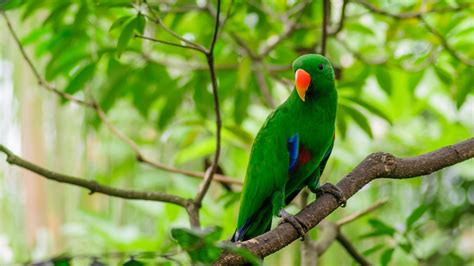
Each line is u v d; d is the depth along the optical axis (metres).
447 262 13.90
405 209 13.57
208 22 11.03
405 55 10.96
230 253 5.89
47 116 12.11
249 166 8.10
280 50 11.26
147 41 11.00
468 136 13.14
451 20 10.72
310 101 7.78
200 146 11.85
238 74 10.25
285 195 8.23
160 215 12.20
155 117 14.31
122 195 8.29
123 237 11.41
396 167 7.16
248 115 12.34
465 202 14.19
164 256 5.00
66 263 4.94
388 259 9.23
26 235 12.15
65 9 9.96
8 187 12.27
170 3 10.28
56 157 12.17
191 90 11.64
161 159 13.42
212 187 12.99
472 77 10.76
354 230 12.90
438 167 7.23
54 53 10.55
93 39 10.86
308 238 9.22
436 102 13.61
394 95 12.99
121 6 8.03
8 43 11.91
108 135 12.94
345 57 13.04
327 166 12.55
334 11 12.86
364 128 10.38
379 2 11.95
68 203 12.43
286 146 7.85
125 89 11.32
